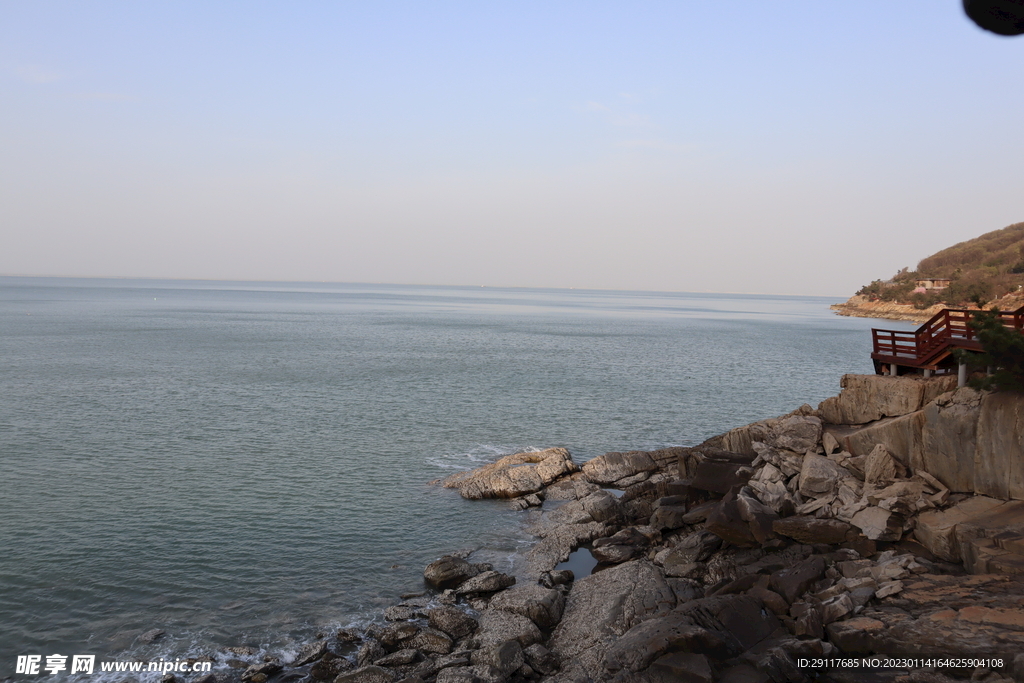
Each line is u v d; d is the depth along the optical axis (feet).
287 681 61.36
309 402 198.90
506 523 101.71
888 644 55.01
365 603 76.33
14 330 413.59
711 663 55.88
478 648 65.05
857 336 516.73
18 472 122.93
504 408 194.80
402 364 294.87
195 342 373.61
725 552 79.20
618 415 186.80
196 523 99.71
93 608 74.23
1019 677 47.50
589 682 57.52
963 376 81.66
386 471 129.08
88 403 188.24
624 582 76.59
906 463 81.35
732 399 215.92
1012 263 613.93
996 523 66.59
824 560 70.23
